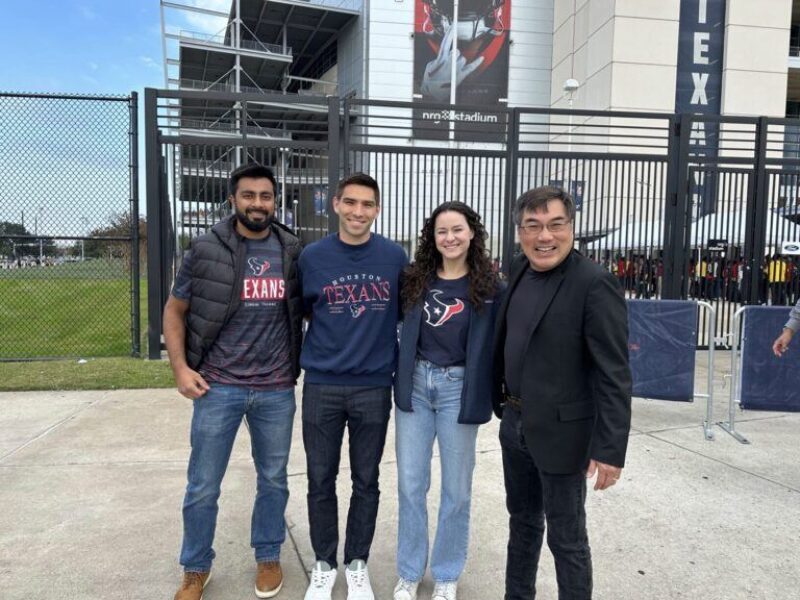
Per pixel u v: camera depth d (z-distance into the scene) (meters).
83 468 4.21
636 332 5.32
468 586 2.88
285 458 2.83
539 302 2.25
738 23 27.02
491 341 2.59
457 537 2.74
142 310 13.08
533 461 2.31
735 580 2.91
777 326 5.07
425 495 2.78
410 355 2.67
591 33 28.98
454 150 8.40
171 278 7.92
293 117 26.31
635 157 8.76
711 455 4.66
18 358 7.84
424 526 2.77
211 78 41.91
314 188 8.30
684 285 8.91
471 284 2.58
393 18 35.91
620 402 2.09
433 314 2.64
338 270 2.66
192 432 2.70
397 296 2.73
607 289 2.13
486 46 36.09
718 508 3.69
